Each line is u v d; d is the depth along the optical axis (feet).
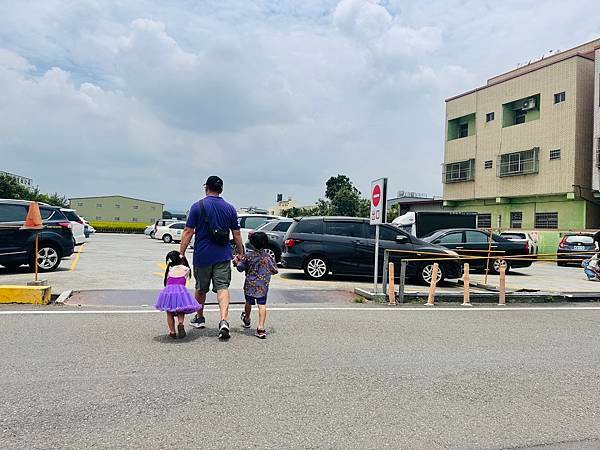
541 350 19.95
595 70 89.71
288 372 16.01
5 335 19.65
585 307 31.53
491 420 12.80
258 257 20.81
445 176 124.06
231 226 20.93
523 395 14.69
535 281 49.06
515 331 23.47
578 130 93.81
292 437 11.43
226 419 12.28
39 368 15.66
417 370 16.72
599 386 15.66
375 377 15.83
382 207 31.94
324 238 42.11
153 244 98.58
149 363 16.47
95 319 22.94
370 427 12.12
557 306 31.76
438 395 14.46
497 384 15.60
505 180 108.37
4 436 11.02
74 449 10.52
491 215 113.39
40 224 29.73
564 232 84.02
